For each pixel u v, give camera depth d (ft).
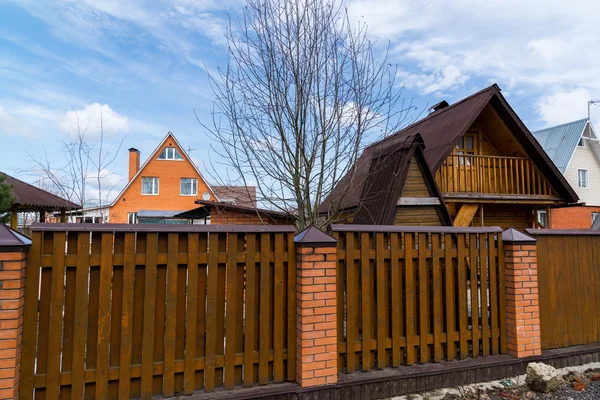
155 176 96.22
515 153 38.93
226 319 10.64
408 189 19.48
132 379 9.77
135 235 10.00
